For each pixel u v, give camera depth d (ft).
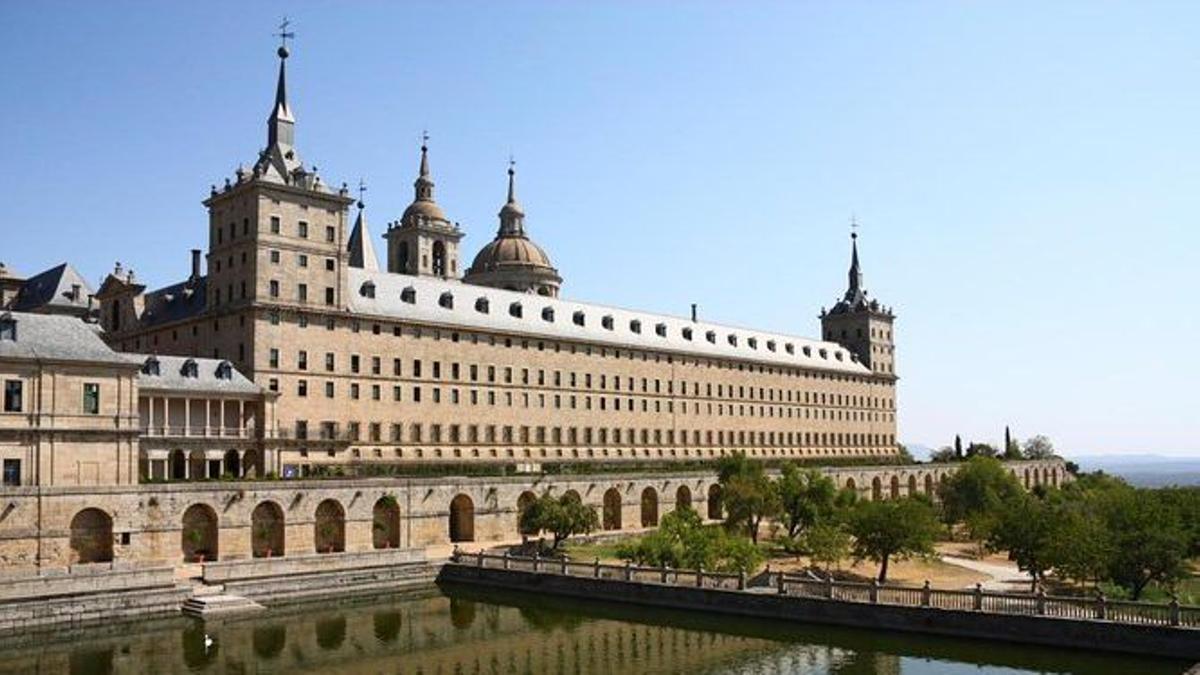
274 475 301.22
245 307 334.65
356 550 292.81
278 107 359.46
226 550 265.95
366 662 190.19
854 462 583.99
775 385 565.53
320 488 287.07
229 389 316.60
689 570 247.50
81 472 253.03
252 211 341.00
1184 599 231.71
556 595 258.57
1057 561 232.94
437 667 186.29
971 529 351.05
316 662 190.08
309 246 351.87
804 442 583.17
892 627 206.18
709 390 519.60
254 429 324.80
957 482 425.28
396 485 305.32
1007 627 192.44
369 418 364.17
